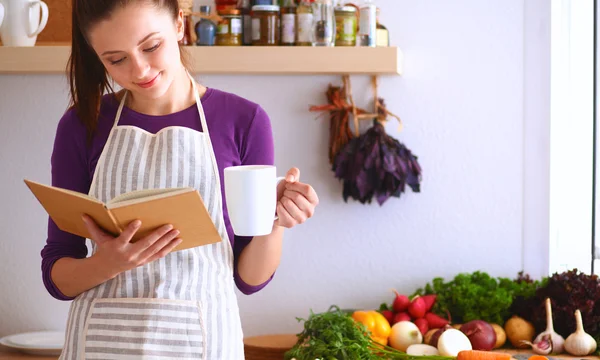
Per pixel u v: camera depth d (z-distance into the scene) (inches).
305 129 98.0
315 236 99.0
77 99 58.6
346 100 96.6
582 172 98.1
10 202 100.3
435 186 97.6
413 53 96.8
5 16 90.9
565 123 97.2
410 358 82.7
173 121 58.5
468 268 98.0
